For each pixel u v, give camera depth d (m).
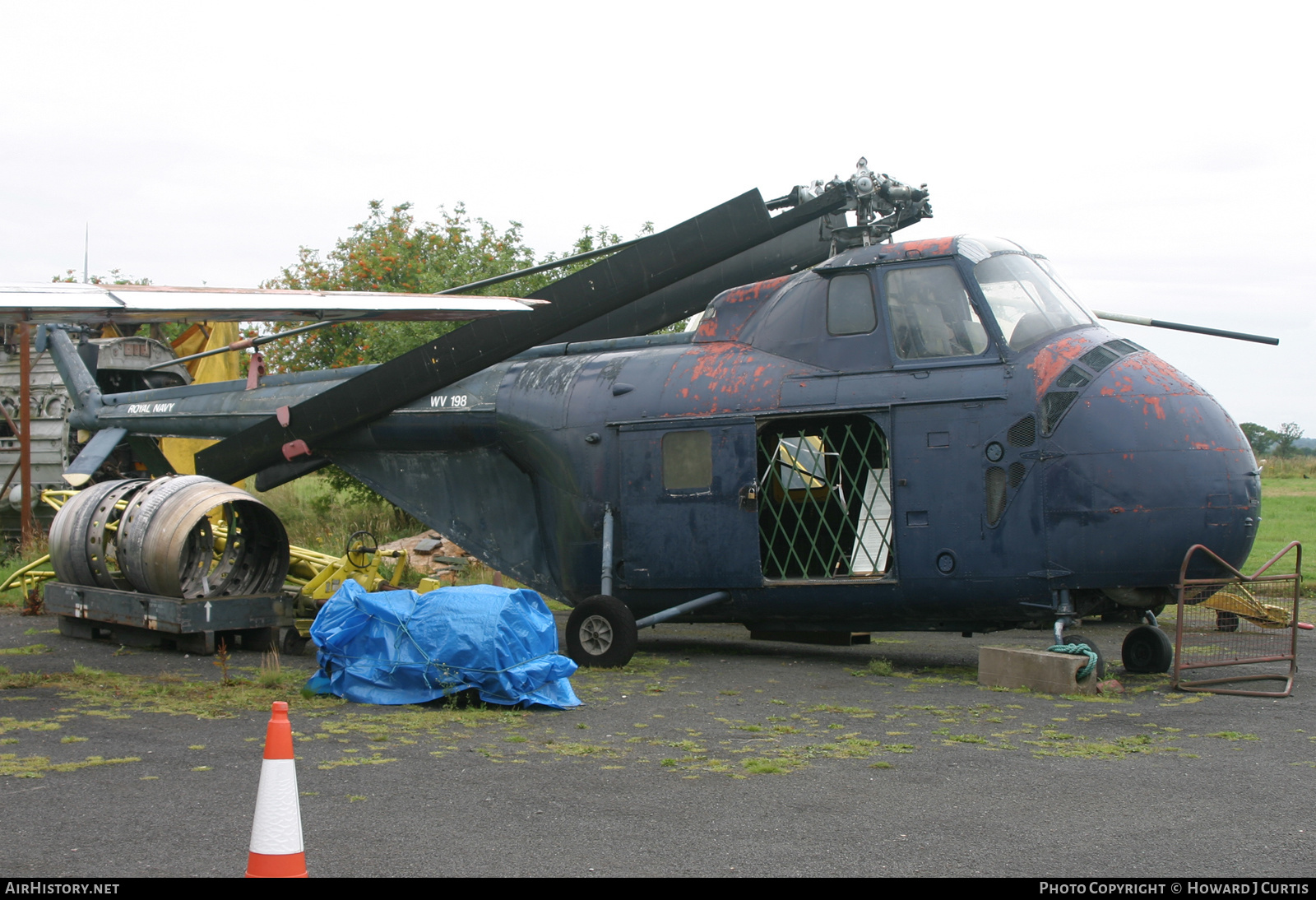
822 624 10.02
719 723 7.35
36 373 19.48
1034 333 9.25
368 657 8.18
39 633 11.96
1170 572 8.67
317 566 12.59
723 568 10.07
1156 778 5.83
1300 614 13.38
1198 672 9.48
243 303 7.95
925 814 5.16
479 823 5.01
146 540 10.54
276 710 3.85
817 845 4.71
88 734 6.85
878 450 10.39
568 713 7.70
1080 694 8.39
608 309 11.55
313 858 4.52
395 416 12.63
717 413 10.16
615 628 9.84
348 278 26.52
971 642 11.92
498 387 11.87
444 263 23.84
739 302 10.76
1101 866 4.44
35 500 19.25
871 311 9.77
